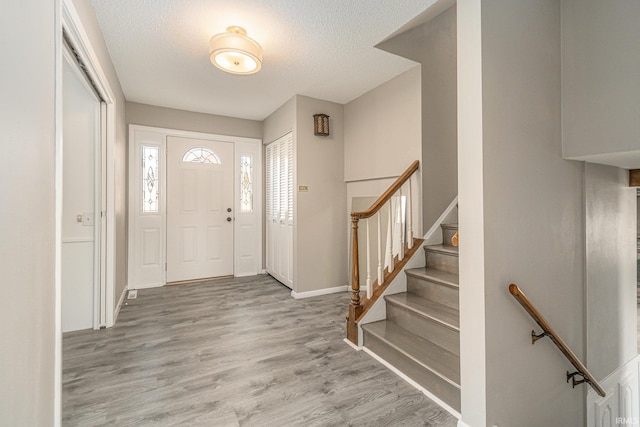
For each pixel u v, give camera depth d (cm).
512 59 161
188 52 266
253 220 482
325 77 319
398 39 275
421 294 258
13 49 84
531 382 171
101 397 174
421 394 182
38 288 104
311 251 375
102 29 229
